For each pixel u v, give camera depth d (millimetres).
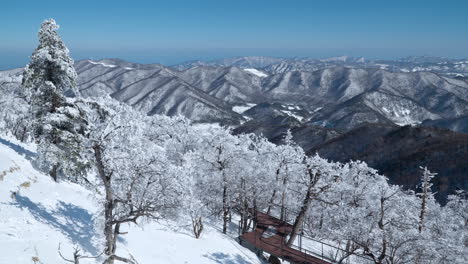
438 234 28688
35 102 23609
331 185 32406
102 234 18453
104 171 15953
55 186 25188
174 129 51250
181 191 19641
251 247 30344
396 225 25031
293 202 36812
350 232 25812
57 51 22969
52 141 23172
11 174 21141
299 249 31656
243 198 33375
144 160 16875
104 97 17547
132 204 16531
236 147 35500
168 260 20484
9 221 15922
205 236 27891
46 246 14797
